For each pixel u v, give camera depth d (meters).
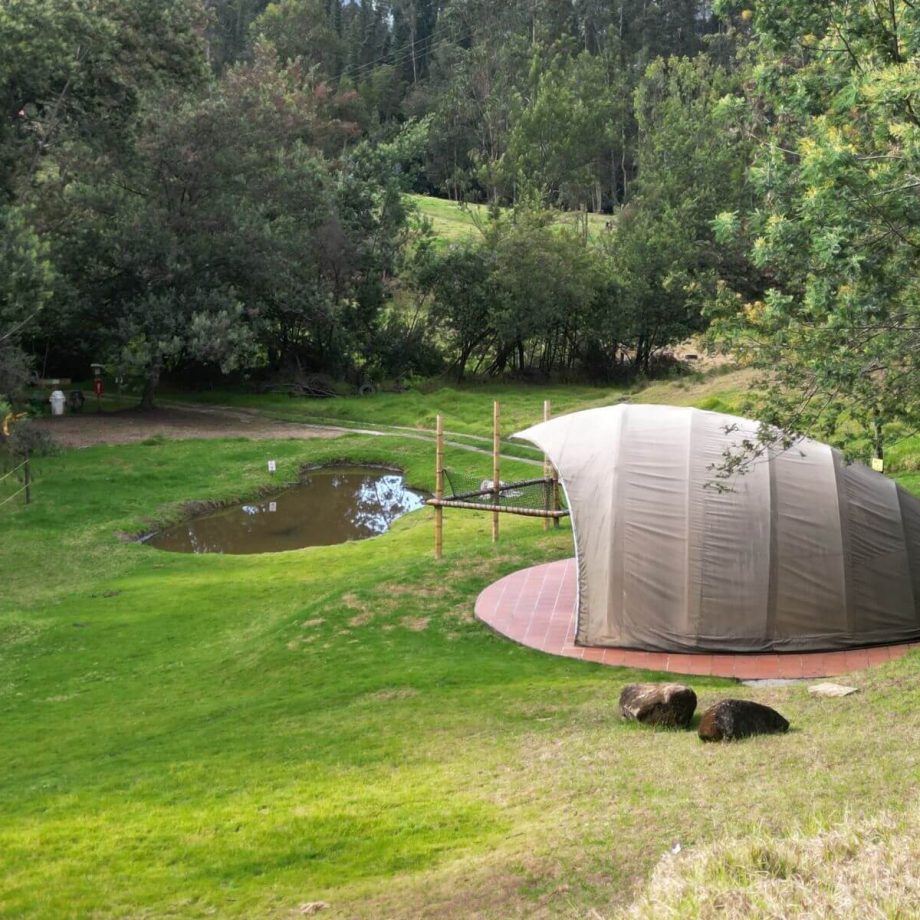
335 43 99.25
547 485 22.73
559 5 97.56
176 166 42.81
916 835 5.78
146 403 44.81
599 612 15.25
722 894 5.27
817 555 14.87
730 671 14.04
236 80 61.25
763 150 12.63
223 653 16.77
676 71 67.06
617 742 10.34
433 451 35.88
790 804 7.33
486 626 16.34
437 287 52.38
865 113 11.29
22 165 40.81
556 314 50.41
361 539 27.64
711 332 13.30
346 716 12.78
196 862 8.48
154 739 12.84
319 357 51.81
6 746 13.14
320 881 7.82
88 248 41.94
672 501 15.22
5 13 36.50
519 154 70.44
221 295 43.66
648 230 51.25
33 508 28.41
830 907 4.95
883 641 14.98
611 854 7.11
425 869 7.76
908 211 10.41
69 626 18.75
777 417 12.27
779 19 12.90
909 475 23.22
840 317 10.47
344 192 52.66
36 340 47.78
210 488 31.77
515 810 8.69
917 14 10.65
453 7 97.81
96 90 41.91
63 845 9.14
